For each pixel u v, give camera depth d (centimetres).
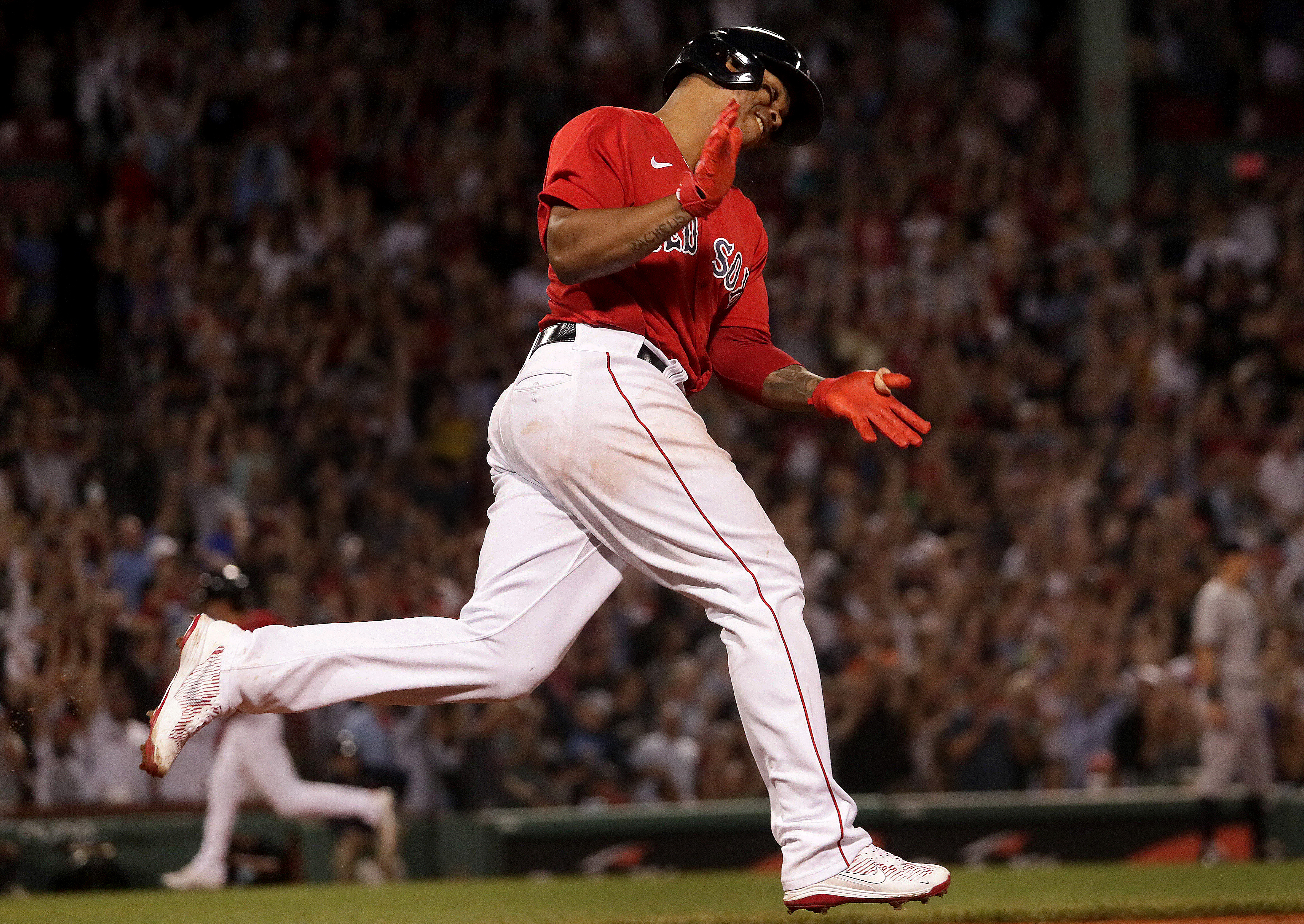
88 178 4928
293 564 3794
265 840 2941
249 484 4022
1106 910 1612
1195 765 3756
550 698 3619
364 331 4600
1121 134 6334
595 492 1175
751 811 3091
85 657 3192
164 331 4434
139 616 3412
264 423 4206
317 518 4053
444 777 3388
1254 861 3219
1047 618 4116
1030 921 1545
